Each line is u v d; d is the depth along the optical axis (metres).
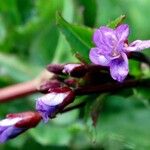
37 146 0.15
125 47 0.10
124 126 0.14
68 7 0.14
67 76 0.11
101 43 0.10
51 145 0.15
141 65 0.12
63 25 0.11
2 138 0.10
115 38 0.10
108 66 0.10
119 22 0.10
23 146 0.15
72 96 0.10
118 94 0.12
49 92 0.10
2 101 0.14
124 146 0.14
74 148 0.15
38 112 0.10
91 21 0.14
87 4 0.14
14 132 0.10
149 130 0.14
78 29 0.12
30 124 0.10
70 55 0.15
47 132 0.15
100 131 0.14
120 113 0.15
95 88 0.11
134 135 0.14
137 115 0.14
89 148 0.14
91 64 0.11
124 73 0.09
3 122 0.10
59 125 0.15
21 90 0.14
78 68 0.11
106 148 0.14
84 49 0.12
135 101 0.15
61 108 0.10
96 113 0.11
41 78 0.14
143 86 0.12
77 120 0.14
